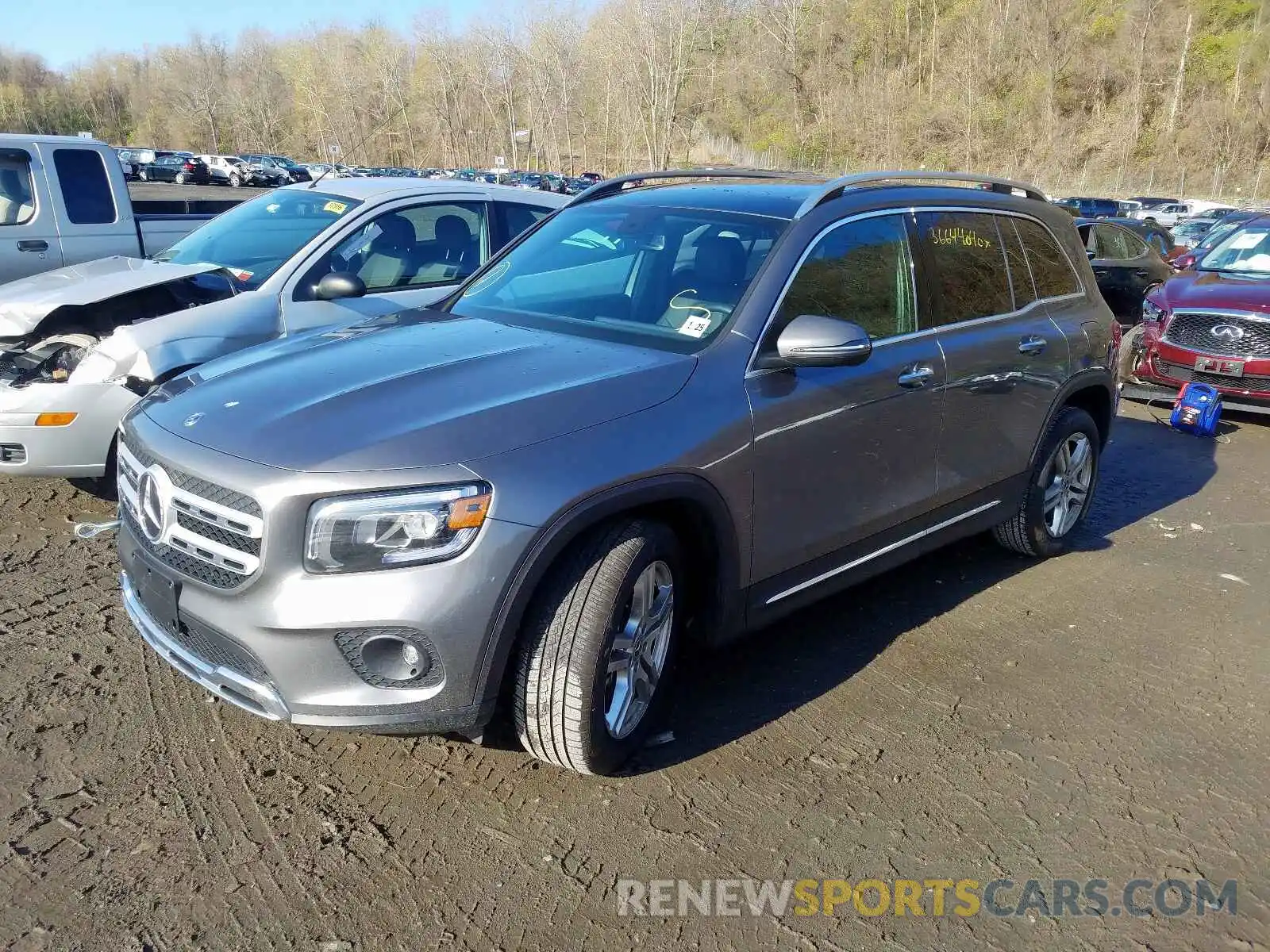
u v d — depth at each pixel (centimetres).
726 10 8675
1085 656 408
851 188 400
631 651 303
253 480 266
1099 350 506
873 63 7906
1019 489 472
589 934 252
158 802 296
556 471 277
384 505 261
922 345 398
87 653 381
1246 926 262
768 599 351
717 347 335
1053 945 254
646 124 8325
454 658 267
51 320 545
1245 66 6334
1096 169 6394
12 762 311
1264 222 972
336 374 318
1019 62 6900
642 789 310
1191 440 792
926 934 256
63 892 259
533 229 453
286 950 244
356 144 9775
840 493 366
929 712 360
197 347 507
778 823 296
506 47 8869
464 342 348
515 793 307
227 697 284
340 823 290
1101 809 308
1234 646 422
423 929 252
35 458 484
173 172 4962
